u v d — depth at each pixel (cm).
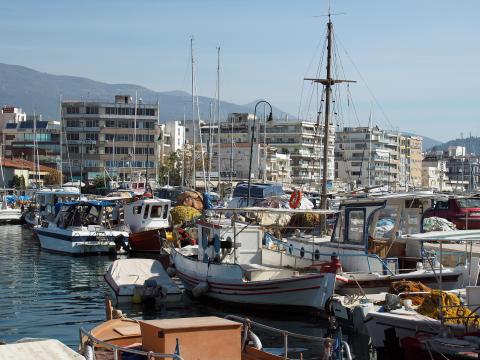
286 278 2617
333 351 1664
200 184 10212
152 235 4962
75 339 2377
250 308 2769
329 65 4491
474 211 4491
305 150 18050
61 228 5138
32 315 2798
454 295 2094
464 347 1714
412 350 1831
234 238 2945
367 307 2147
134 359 1603
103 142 15288
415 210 2853
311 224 4366
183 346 1417
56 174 14188
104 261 4641
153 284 3027
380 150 18700
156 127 15450
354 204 2881
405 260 2814
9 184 13912
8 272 4109
